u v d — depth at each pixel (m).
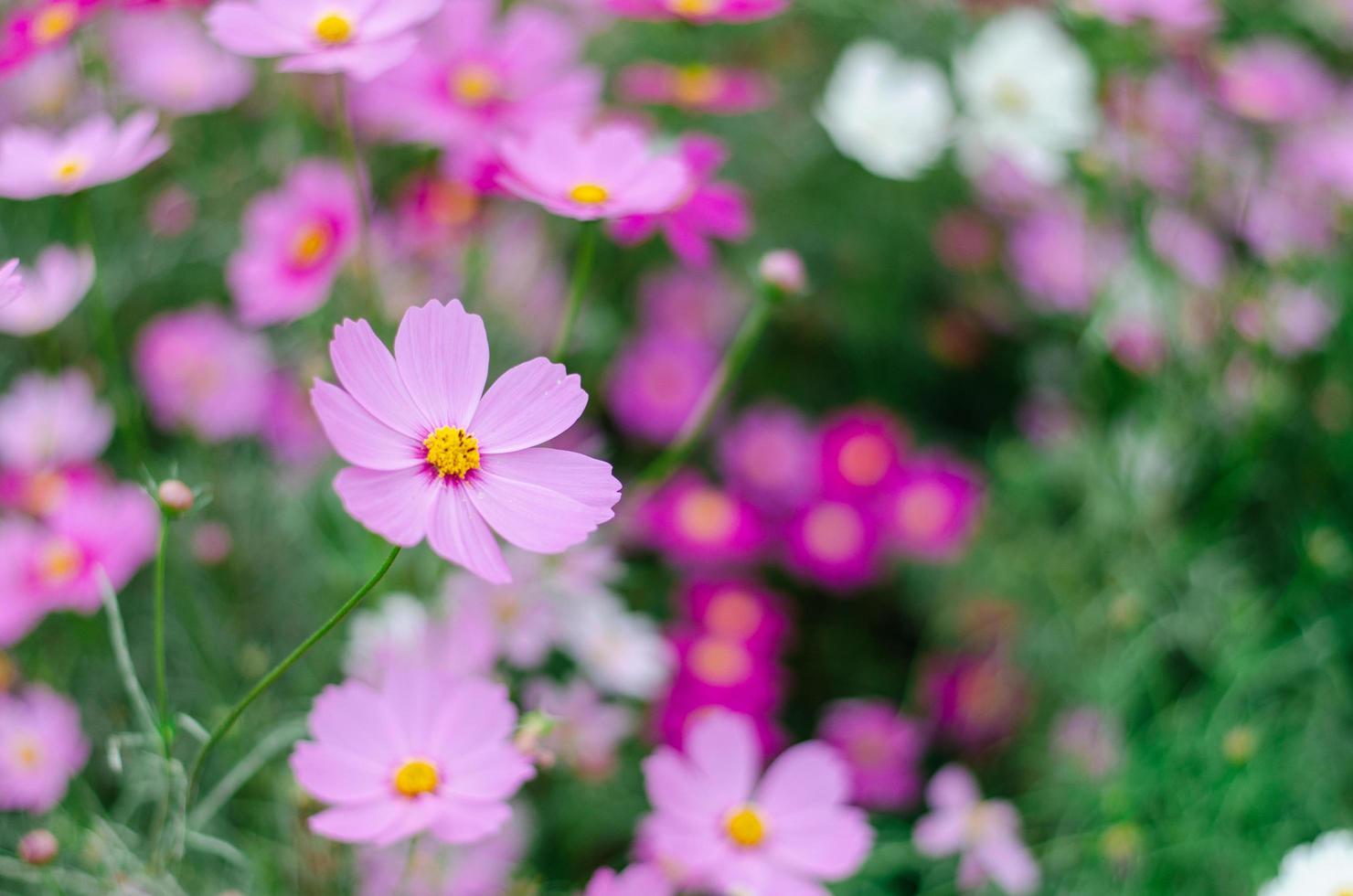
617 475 1.19
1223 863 1.05
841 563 1.16
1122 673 1.08
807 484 1.18
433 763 0.86
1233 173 1.23
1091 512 1.15
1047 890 1.06
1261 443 1.14
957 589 1.17
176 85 1.13
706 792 0.92
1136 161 1.20
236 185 1.16
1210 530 1.14
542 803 1.05
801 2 1.23
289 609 1.07
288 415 1.10
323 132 1.15
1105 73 1.19
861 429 1.19
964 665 1.15
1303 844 1.05
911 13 1.27
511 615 1.00
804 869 0.92
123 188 1.15
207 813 0.90
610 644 1.05
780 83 1.25
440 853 0.96
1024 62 1.20
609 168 0.92
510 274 1.12
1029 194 1.24
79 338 1.12
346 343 0.81
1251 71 1.26
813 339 1.23
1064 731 1.10
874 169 1.14
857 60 1.17
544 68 1.02
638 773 1.08
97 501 0.99
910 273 1.24
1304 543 1.13
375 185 1.15
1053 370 1.21
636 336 1.21
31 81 1.13
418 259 1.10
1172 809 1.06
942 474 1.18
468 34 1.01
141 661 1.05
